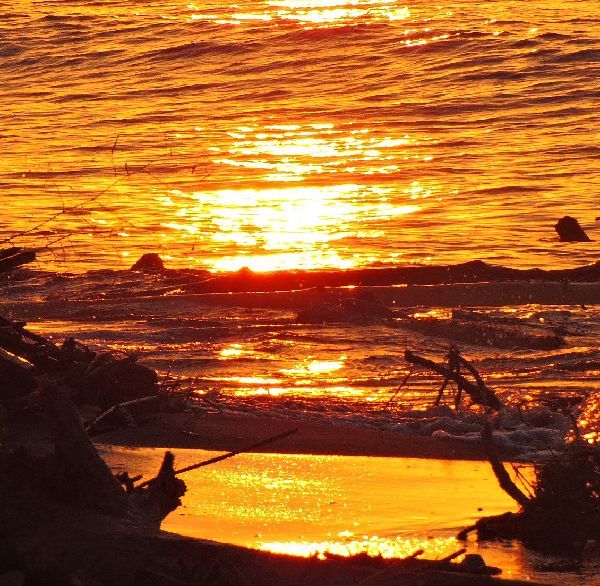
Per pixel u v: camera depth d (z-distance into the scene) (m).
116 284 58.66
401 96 142.12
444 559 17.03
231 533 20.58
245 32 190.25
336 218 80.56
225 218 80.31
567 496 20.45
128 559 16.58
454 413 31.64
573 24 182.50
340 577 16.41
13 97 156.62
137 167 101.31
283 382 38.84
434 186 92.56
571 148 107.81
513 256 68.06
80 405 30.03
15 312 52.94
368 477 25.31
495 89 143.00
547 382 38.16
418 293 55.72
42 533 16.89
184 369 41.22
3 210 82.00
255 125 126.94
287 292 54.84
